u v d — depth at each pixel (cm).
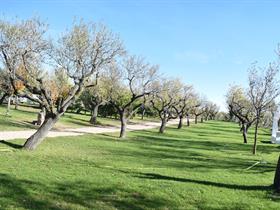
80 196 1358
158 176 1881
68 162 2144
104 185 1558
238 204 1442
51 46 2919
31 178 1561
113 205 1288
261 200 1531
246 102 6266
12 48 2533
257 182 1938
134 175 1859
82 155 2552
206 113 14175
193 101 9269
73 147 2994
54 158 2272
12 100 8762
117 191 1479
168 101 6400
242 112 6306
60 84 4319
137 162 2433
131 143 3825
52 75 4397
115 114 8900
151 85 4859
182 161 2698
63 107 2670
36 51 2625
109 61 2909
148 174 1925
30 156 2256
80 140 3594
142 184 1636
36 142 2586
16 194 1291
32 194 1316
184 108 8112
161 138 4897
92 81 3156
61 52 2778
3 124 4128
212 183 1803
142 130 6284
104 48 2894
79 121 6397
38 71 2675
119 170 1994
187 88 7844
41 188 1409
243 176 2128
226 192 1623
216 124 12106
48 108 2647
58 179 1595
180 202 1402
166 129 7331
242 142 5369
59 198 1305
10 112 5959
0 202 1179
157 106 6862
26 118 5338
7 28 2534
